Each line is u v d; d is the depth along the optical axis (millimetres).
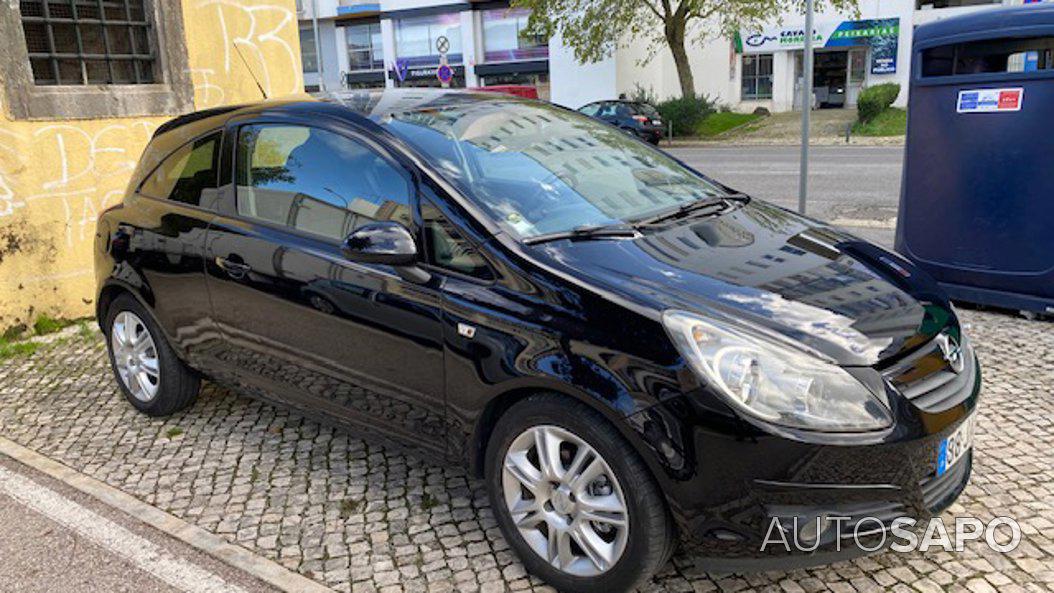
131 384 4516
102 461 3998
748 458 2438
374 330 3209
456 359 2959
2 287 5855
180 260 3977
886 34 30453
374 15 39656
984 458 3650
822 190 12305
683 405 2486
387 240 2977
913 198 5961
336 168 3475
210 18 6973
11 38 5754
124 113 6418
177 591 2957
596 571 2740
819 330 2629
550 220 3152
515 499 2936
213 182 3980
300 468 3857
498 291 2885
